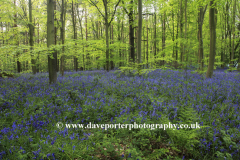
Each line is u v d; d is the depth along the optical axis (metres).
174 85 8.23
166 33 21.45
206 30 19.03
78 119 4.40
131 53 14.95
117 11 14.66
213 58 11.06
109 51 15.32
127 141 3.48
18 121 3.90
